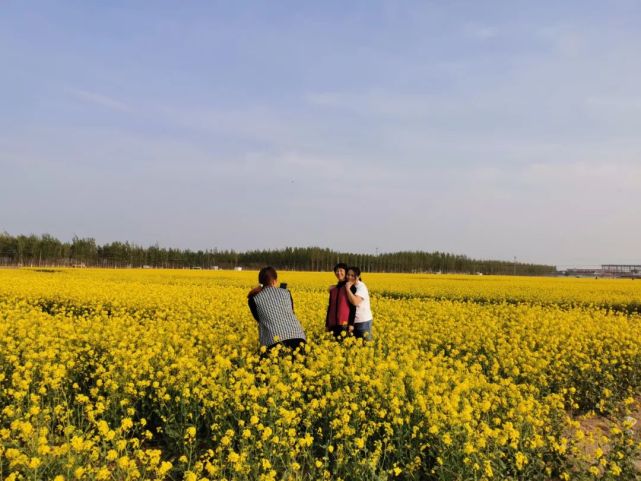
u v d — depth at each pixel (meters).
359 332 9.96
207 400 6.32
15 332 10.28
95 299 17.17
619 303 21.78
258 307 8.44
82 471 4.41
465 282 37.03
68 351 8.54
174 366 7.20
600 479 5.28
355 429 5.90
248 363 7.97
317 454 5.98
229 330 11.48
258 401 6.54
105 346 9.34
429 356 8.81
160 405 6.67
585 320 14.18
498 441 5.34
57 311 16.78
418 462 5.31
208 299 18.61
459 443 5.41
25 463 4.64
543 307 20.67
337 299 9.83
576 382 8.91
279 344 8.02
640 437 7.13
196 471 5.09
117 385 6.86
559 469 5.50
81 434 5.48
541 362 8.73
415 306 17.17
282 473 5.34
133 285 23.47
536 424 5.94
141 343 9.37
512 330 12.09
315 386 7.22
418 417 6.01
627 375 9.61
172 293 19.88
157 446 6.37
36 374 7.62
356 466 5.20
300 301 17.55
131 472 4.67
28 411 6.29
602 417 8.24
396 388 6.50
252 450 5.36
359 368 7.47
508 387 7.23
